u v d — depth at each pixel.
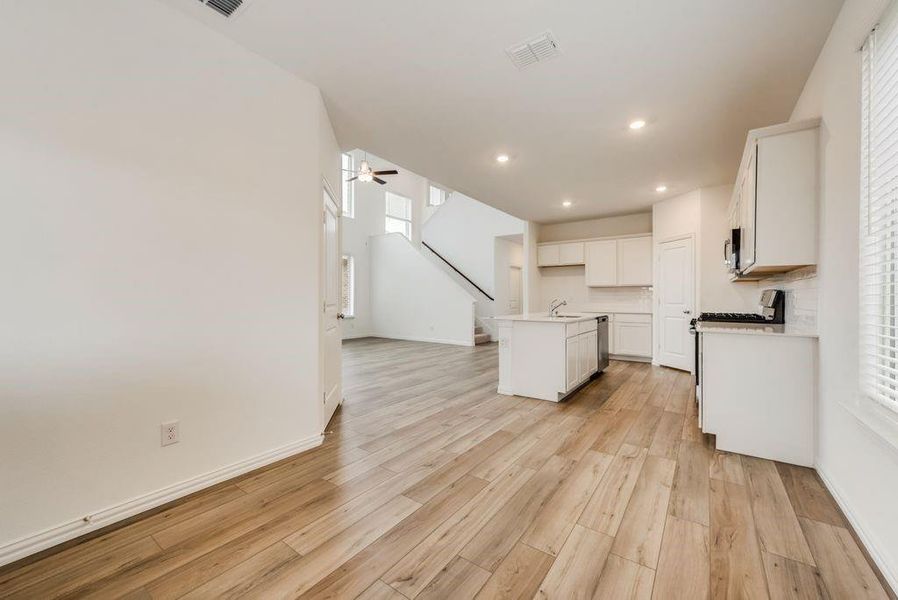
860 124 1.70
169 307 1.96
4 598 1.33
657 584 1.38
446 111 2.99
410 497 2.00
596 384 4.55
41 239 1.58
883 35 1.52
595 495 2.01
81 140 1.68
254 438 2.33
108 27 1.76
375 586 1.38
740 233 3.28
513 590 1.36
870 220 1.62
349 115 3.07
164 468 1.94
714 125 3.19
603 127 3.25
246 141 2.28
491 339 8.86
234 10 1.96
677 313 5.40
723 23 2.01
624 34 2.11
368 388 4.37
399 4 1.90
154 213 1.90
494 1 1.88
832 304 2.04
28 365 1.56
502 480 2.18
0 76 1.49
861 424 1.64
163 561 1.51
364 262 9.75
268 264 2.40
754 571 1.44
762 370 2.44
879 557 1.45
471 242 9.37
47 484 1.60
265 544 1.62
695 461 2.42
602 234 6.84
